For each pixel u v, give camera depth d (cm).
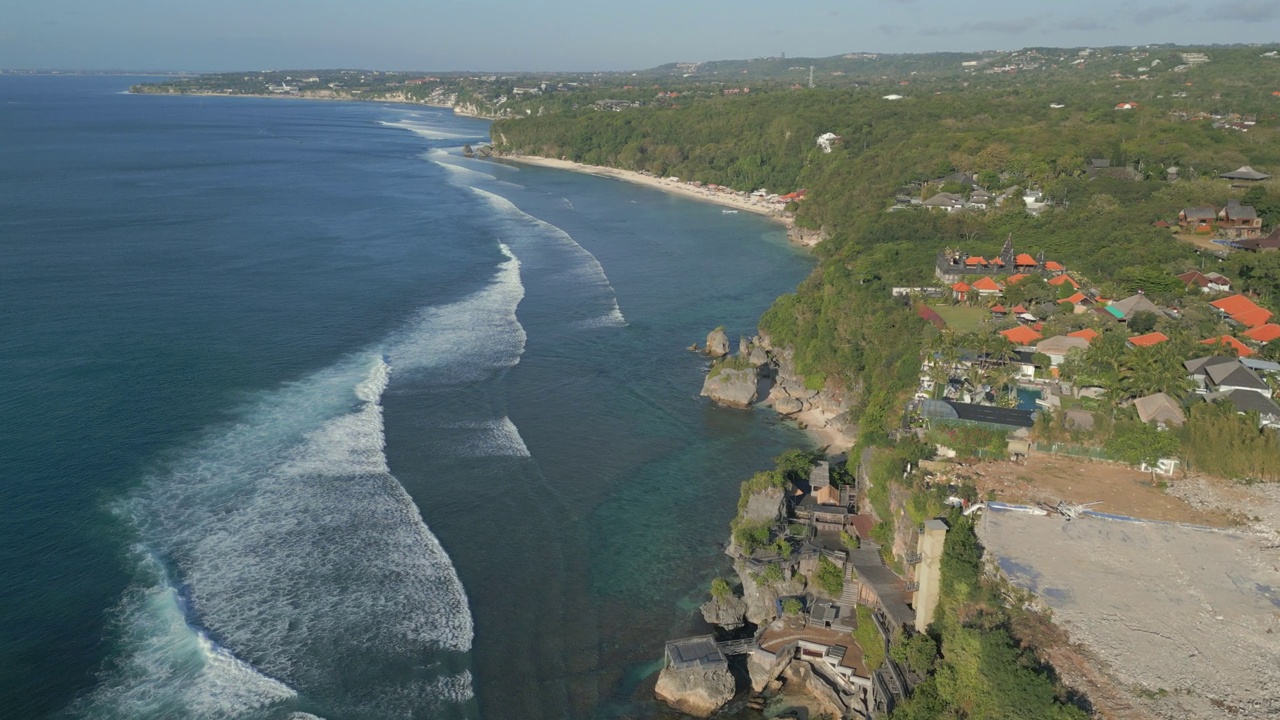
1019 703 4816
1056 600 5591
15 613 6269
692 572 7375
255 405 9769
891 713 5444
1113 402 7950
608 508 8306
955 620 5666
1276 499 6806
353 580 6900
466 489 8412
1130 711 4738
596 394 10894
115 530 7275
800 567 7088
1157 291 11688
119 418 9231
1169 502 6769
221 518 7562
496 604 6831
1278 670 4997
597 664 6291
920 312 11225
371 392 10306
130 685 5725
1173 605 5562
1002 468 7200
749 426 10262
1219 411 7650
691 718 5884
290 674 5934
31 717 5447
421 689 5897
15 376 10081
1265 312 10650
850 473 8512
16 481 7900
